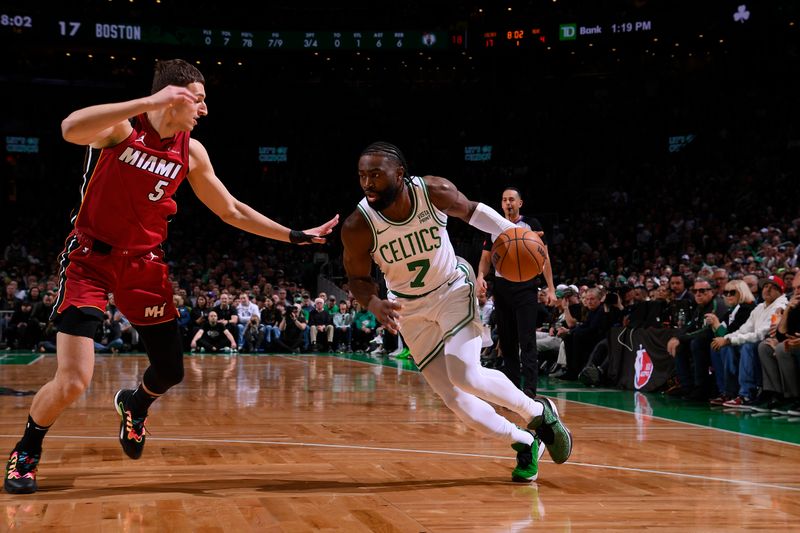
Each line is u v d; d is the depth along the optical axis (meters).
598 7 23.91
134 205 2.96
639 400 7.38
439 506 2.94
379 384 8.52
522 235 3.46
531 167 26.28
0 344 15.49
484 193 26.42
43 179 25.38
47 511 2.77
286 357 13.78
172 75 2.91
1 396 6.78
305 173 27.73
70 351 2.97
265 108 27.84
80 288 3.03
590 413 6.30
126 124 2.88
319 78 26.72
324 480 3.43
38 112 25.50
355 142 28.02
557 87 26.84
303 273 21.55
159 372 3.22
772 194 18.95
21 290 16.70
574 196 24.81
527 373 5.80
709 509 2.93
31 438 3.08
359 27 24.94
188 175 3.21
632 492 3.23
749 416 6.15
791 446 4.57
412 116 27.94
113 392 7.26
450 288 3.34
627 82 26.34
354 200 27.19
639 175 23.80
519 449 3.44
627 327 8.60
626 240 19.31
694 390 7.40
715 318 7.20
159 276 3.11
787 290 7.75
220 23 24.41
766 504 3.02
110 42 23.22
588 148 26.25
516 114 27.20
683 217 19.11
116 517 2.69
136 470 3.61
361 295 3.32
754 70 24.28
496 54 24.86
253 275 19.83
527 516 2.80
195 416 5.73
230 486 3.27
